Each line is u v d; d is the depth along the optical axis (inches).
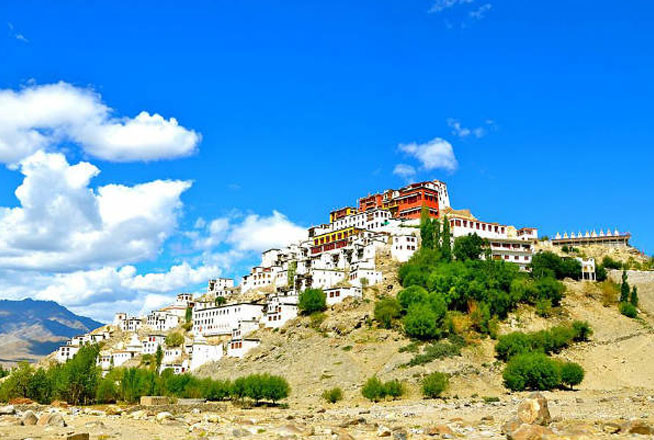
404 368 6245.1
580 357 6835.6
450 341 6889.8
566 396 5319.9
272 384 5521.7
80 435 2080.5
